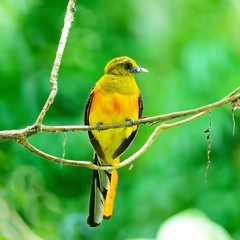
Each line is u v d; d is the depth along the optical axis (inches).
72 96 554.3
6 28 506.0
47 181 554.9
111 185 296.4
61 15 586.6
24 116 524.1
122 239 534.3
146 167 545.0
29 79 534.3
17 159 511.8
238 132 562.3
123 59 309.1
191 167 552.4
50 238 449.4
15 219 403.5
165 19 615.5
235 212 530.3
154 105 550.6
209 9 614.2
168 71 592.7
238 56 572.1
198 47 551.5
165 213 534.9
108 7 613.9
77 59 576.4
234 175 552.4
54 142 524.1
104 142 306.0
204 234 293.9
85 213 559.2
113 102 297.0
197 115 253.4
